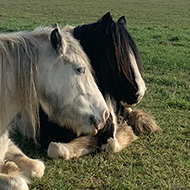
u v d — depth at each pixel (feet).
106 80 10.26
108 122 10.37
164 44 27.81
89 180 9.04
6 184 7.68
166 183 8.97
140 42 27.91
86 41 10.48
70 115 8.07
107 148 10.41
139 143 11.03
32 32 8.02
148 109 13.60
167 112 13.35
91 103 8.09
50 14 51.72
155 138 11.33
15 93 7.76
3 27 32.37
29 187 8.60
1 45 7.67
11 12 51.88
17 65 7.67
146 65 20.24
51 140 10.39
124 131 11.15
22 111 8.06
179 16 55.31
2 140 8.20
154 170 9.57
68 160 9.89
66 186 8.74
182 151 10.66
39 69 7.75
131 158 10.13
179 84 16.88
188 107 13.85
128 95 10.28
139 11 62.08
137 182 9.01
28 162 8.91
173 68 19.85
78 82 7.92
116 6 71.41
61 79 7.80
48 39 7.90
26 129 9.28
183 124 12.40
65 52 7.80
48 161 9.81
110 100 10.53
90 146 10.39
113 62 10.03
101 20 10.50
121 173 9.35
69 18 47.65
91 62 10.37
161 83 16.98
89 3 76.18
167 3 83.71
